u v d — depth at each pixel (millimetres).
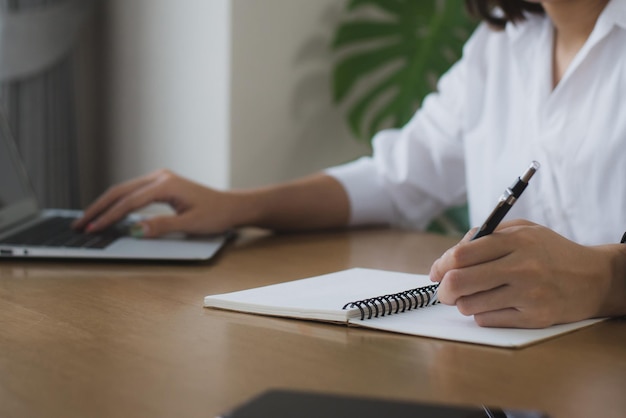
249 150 2369
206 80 2371
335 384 657
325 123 2527
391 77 2512
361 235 1475
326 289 955
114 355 735
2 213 1419
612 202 1276
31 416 592
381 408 558
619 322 854
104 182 2730
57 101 2486
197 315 881
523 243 817
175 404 614
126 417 589
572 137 1323
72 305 930
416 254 1268
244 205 1431
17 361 719
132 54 2594
